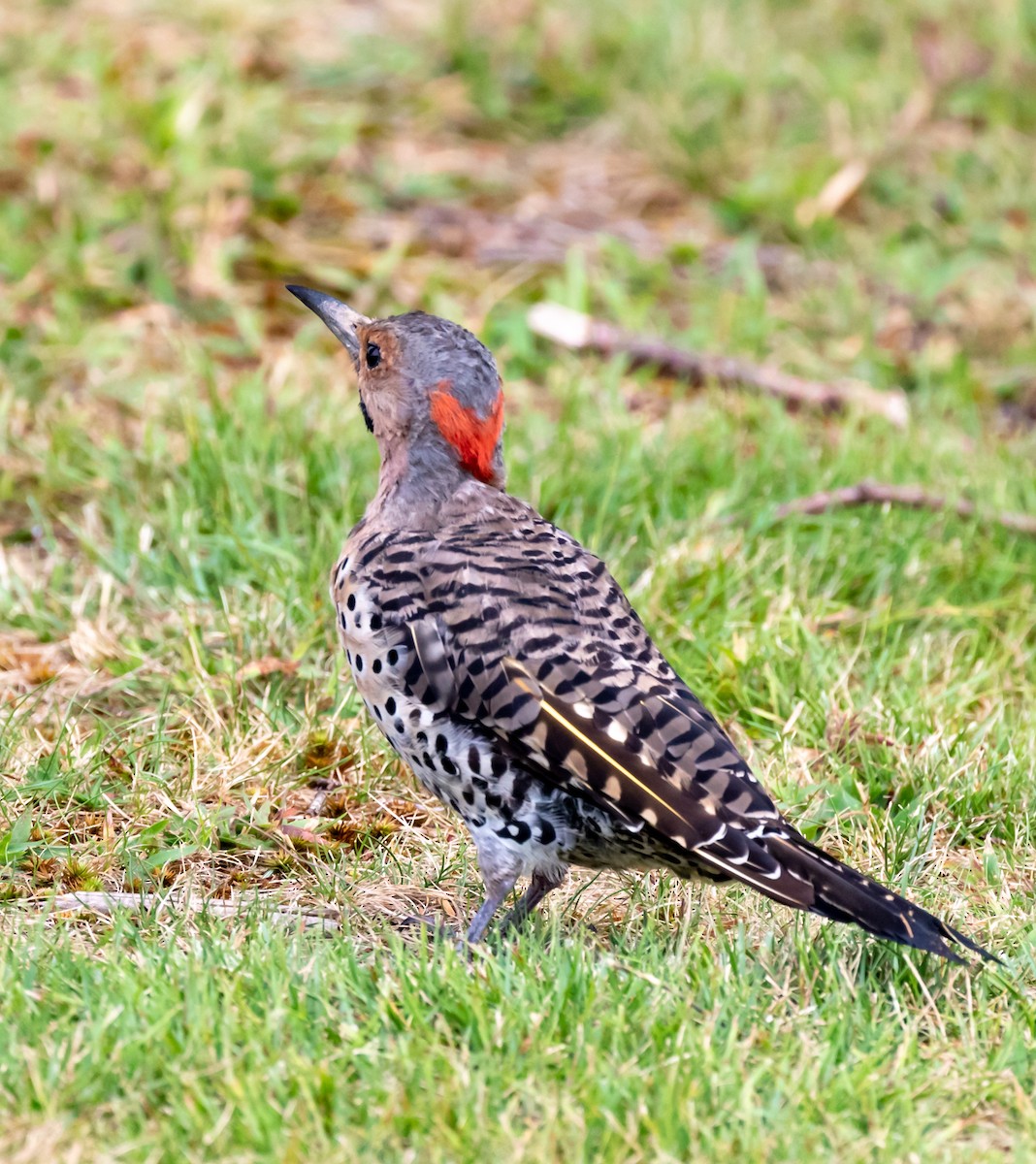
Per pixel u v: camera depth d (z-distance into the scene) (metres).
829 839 9.32
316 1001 7.24
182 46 18.80
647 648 8.20
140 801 9.23
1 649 10.91
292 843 9.12
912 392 15.45
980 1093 6.86
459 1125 6.43
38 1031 6.92
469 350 8.73
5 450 12.80
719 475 12.93
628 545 11.78
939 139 18.75
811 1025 7.26
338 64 19.25
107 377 13.84
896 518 12.41
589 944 8.29
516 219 17.39
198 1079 6.61
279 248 16.09
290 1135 6.35
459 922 8.63
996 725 10.18
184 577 11.39
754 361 15.34
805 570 11.66
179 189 15.98
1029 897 8.80
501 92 19.25
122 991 7.09
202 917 8.23
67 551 12.01
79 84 17.91
